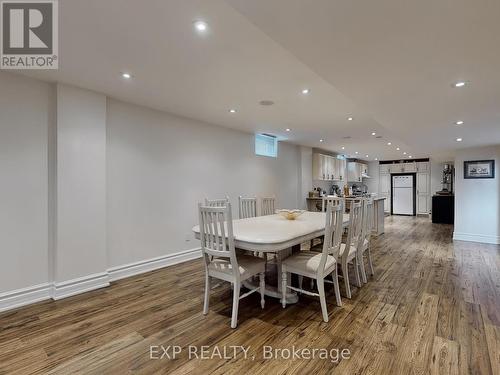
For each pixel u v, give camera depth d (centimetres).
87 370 175
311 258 262
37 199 276
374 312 252
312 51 175
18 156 265
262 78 269
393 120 356
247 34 191
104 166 317
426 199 1052
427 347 197
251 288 296
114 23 178
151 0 155
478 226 579
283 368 176
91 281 306
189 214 430
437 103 282
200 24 179
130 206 355
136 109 360
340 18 140
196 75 262
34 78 272
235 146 517
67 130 287
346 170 981
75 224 294
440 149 646
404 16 138
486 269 383
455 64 193
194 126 438
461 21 142
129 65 241
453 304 268
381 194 1136
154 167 382
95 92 308
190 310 256
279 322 234
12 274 262
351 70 203
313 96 323
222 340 207
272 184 616
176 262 409
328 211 237
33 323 233
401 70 203
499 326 225
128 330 222
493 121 357
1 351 194
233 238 229
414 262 419
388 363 180
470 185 589
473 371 171
